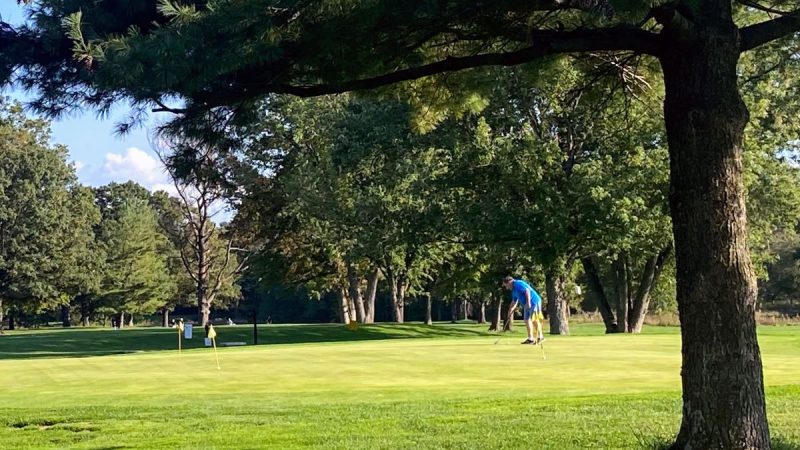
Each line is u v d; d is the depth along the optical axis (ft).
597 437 27.17
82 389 45.06
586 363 51.42
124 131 25.03
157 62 20.77
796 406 32.04
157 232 275.18
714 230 21.42
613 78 31.53
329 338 131.13
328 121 132.87
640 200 106.11
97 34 22.88
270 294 295.89
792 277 202.80
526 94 107.65
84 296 260.62
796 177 122.31
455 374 47.32
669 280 150.92
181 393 42.04
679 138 22.16
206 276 206.08
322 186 129.39
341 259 154.71
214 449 27.86
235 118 26.04
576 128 111.34
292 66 24.00
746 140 112.06
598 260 139.33
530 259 116.78
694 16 21.80
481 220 110.83
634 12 19.43
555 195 108.68
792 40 33.32
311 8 21.59
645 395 36.09
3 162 205.26
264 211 156.66
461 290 147.84
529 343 66.54
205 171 27.32
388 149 126.00
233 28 20.88
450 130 115.34
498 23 23.88
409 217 122.21
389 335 133.80
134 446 28.96
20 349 127.54
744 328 21.22
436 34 24.48
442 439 27.96
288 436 29.50
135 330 179.01
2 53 24.39
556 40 24.09
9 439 31.14
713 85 21.84
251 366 54.24
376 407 34.96
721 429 20.98
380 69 25.82
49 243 211.20
